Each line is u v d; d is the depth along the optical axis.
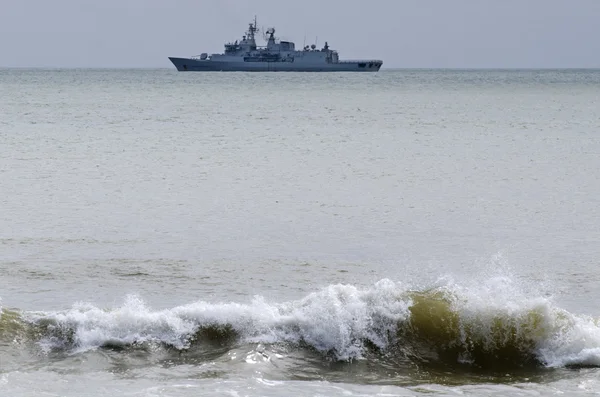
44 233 36.06
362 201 45.84
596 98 189.38
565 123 108.12
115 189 49.09
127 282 28.14
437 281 29.12
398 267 31.16
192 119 111.25
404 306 22.28
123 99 167.12
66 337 21.47
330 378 20.02
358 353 21.30
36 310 24.72
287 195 47.72
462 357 21.39
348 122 108.00
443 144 79.31
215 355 20.94
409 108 143.75
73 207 42.78
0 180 52.00
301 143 79.19
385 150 73.38
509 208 43.97
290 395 18.75
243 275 29.42
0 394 18.41
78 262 30.77
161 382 19.34
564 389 19.45
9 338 21.20
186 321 21.97
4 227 37.22
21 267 29.78
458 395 18.98
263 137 85.38
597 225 39.34
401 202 45.62
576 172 58.81
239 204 44.44
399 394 18.98
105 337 21.52
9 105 140.75
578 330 21.73
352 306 22.20
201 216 40.84
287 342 21.52
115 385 19.11
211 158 65.81
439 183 53.06
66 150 70.50
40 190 48.28
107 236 35.69
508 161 65.44
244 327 21.86
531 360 21.31
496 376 20.47
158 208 42.91
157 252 32.75
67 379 19.39
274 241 35.25
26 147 72.56
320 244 34.81
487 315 21.97
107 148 72.62
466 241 35.78
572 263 31.77
